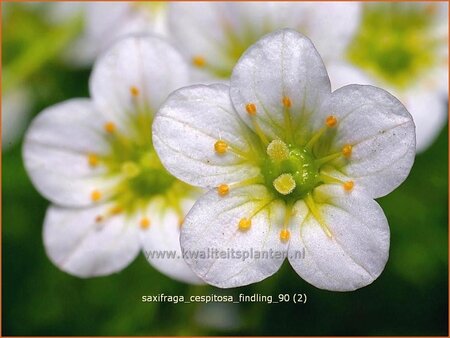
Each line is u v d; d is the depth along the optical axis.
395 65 0.05
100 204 0.05
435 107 0.05
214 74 0.05
